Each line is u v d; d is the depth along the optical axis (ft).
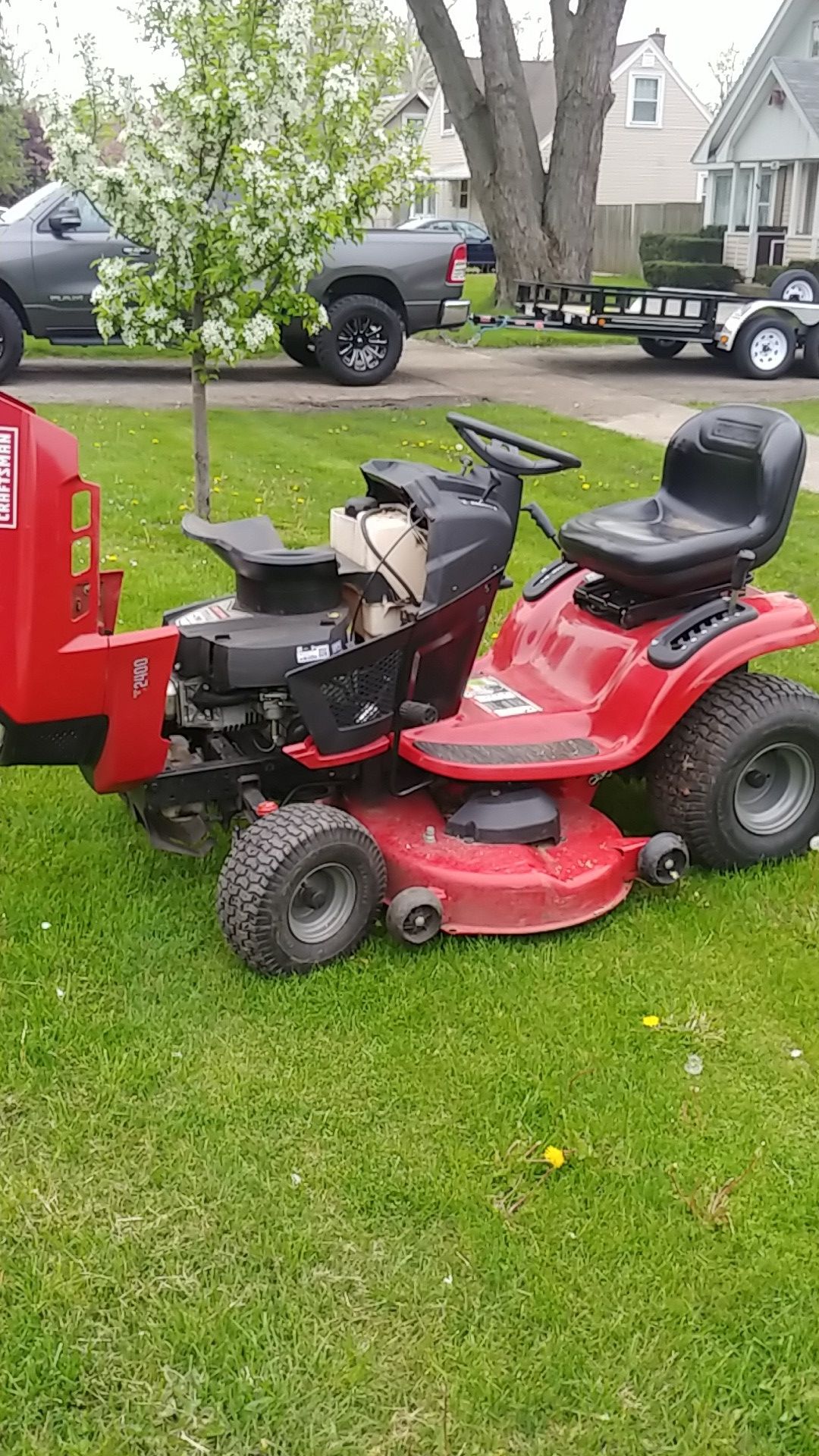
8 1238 9.23
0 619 10.83
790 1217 9.61
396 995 12.03
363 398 44.62
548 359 58.59
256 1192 9.71
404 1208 9.60
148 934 12.92
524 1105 10.64
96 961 12.42
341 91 22.53
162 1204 9.57
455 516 12.60
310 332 24.62
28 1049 11.13
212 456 33.24
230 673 12.08
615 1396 8.21
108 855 14.38
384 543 12.70
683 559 13.35
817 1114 10.70
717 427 14.37
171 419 38.58
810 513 29.99
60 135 22.00
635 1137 10.35
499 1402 8.14
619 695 13.66
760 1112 10.68
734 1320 8.76
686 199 140.26
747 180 97.50
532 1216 9.53
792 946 13.07
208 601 13.78
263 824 11.99
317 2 24.13
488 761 12.94
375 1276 9.02
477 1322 8.70
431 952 12.71
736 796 14.32
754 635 13.67
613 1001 12.05
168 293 23.20
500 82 62.95
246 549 12.39
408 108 161.79
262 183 21.45
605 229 119.55
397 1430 7.98
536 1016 11.76
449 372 52.49
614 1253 9.25
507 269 66.95
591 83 62.59
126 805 15.51
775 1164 10.12
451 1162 10.01
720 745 13.69
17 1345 8.42
